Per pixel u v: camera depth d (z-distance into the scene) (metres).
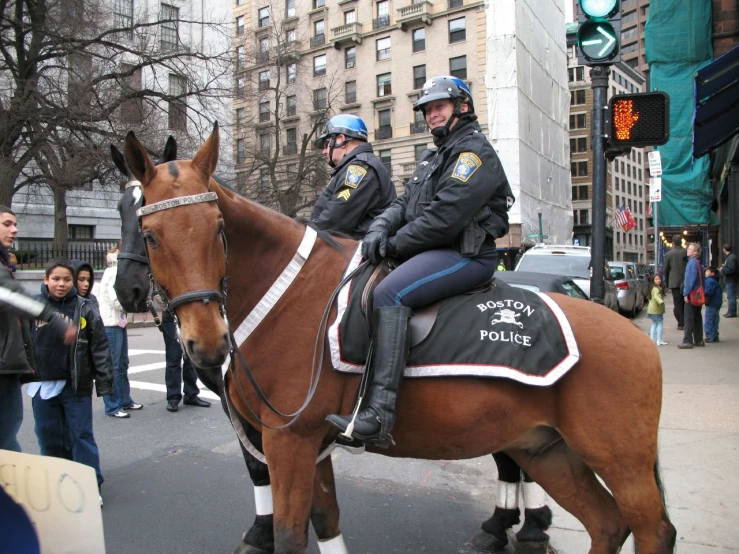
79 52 19.31
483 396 2.52
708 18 13.51
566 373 2.55
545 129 42.88
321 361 2.54
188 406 7.51
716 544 3.43
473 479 4.85
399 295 2.58
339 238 3.02
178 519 4.16
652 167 11.52
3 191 17.97
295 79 41.00
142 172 2.33
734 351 9.57
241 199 2.72
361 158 3.60
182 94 21.36
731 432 5.37
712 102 7.61
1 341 3.43
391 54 42.59
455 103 2.86
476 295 2.71
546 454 2.98
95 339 4.46
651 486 2.57
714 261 25.69
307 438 2.55
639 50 87.88
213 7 30.66
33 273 18.38
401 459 5.36
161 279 2.27
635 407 2.55
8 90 19.47
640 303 18.78
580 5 5.20
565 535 3.80
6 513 2.36
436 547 3.68
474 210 2.63
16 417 3.59
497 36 37.00
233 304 2.69
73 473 2.41
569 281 6.94
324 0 45.09
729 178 15.84
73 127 18.09
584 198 71.44
